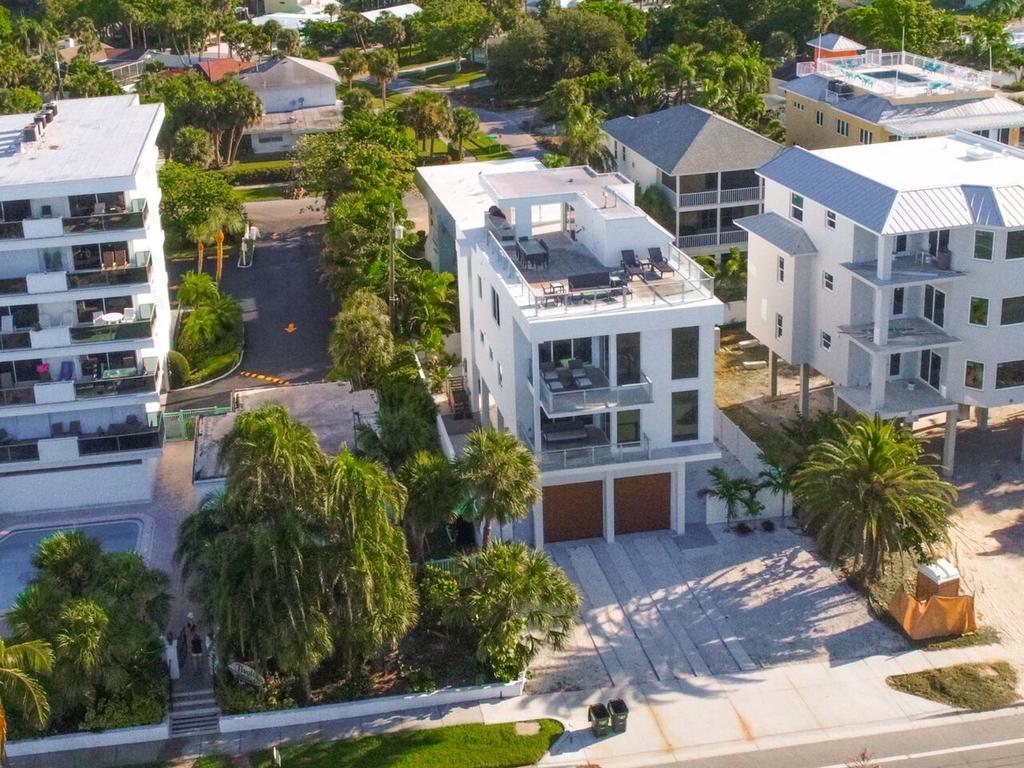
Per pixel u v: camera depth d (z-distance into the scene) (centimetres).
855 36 14238
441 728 4403
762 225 6462
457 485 4759
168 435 6494
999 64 13388
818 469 5038
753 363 7294
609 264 5675
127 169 5838
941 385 5869
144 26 16762
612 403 5206
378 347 6594
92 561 4462
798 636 4853
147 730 4391
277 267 8906
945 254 5684
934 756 4197
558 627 4762
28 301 5834
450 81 15225
